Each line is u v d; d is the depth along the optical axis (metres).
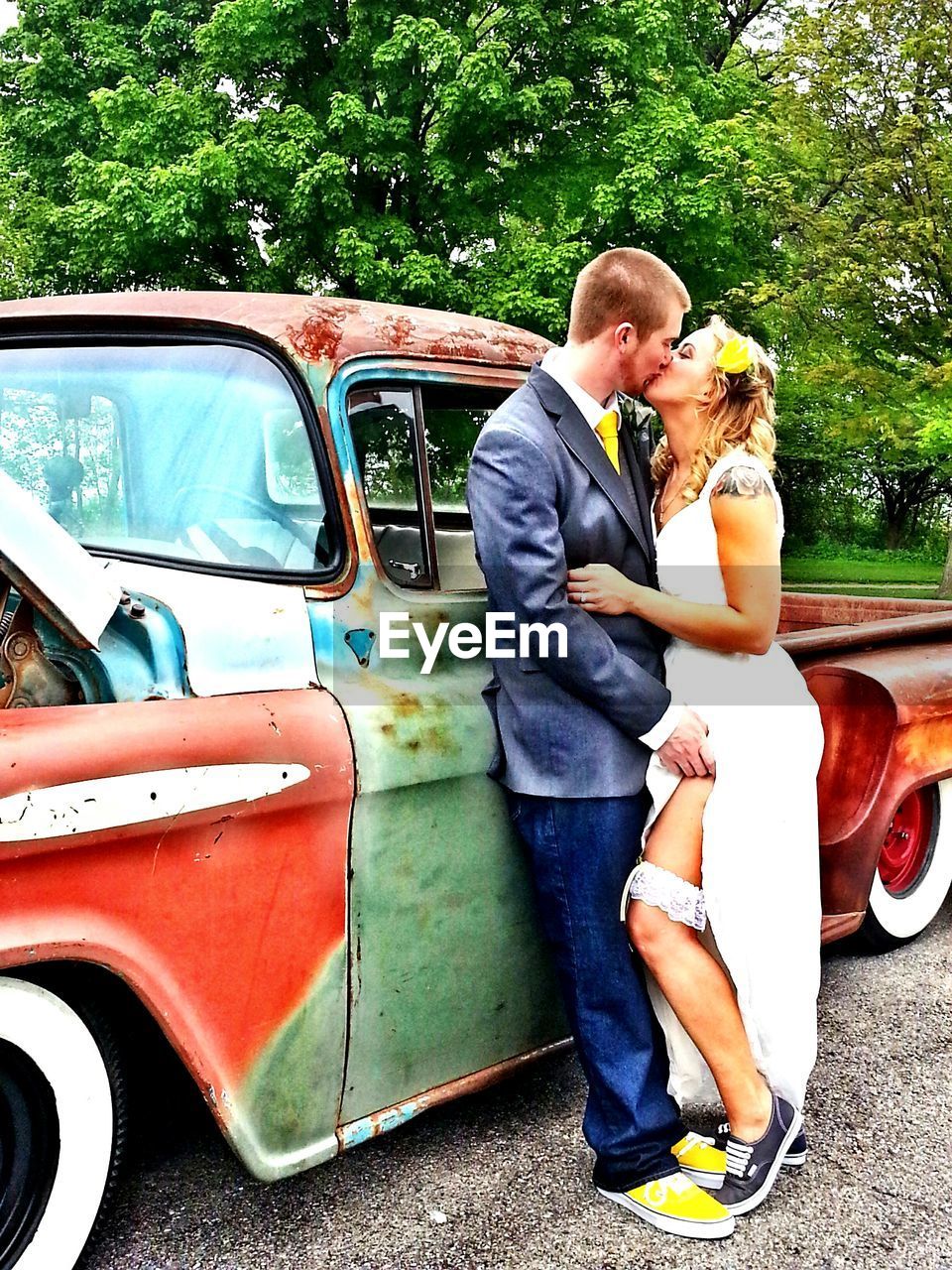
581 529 2.03
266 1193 2.07
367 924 1.94
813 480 26.25
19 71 14.66
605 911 2.02
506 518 1.94
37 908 1.53
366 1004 1.95
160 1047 2.09
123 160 13.07
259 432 2.06
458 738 2.08
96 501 2.16
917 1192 2.18
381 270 11.90
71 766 1.56
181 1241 1.91
